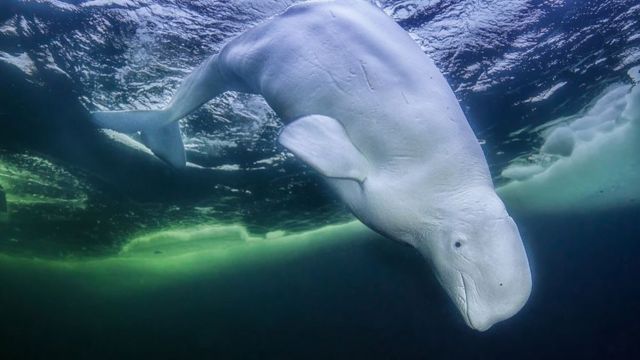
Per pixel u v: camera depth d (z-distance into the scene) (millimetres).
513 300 2961
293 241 24391
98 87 9367
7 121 10727
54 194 15352
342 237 24594
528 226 31703
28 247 22781
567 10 8680
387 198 3475
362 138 3568
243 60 4414
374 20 3877
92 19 7852
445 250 3318
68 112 10305
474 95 10852
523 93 11312
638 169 20234
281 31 4184
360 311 58219
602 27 9336
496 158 15891
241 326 57906
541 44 9344
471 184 3453
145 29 8039
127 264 26094
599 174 20203
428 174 3441
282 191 15859
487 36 8930
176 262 26297
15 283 32938
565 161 17547
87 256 24125
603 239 39625
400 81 3549
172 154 5773
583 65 10648
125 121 5609
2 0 7398
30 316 47531
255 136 11594
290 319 59125
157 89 9336
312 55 3850
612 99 12930
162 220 18312
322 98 3719
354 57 3672
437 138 3457
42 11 7664
